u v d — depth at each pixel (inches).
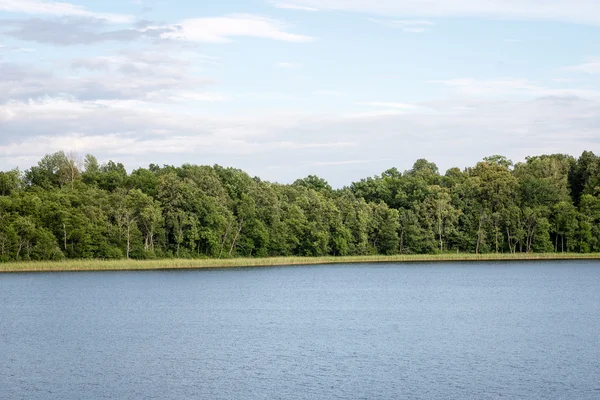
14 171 6865.2
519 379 1968.5
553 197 7637.8
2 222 5585.6
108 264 5600.4
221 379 1978.3
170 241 6510.8
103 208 6230.3
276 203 7091.5
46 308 3535.9
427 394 1814.7
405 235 7455.7
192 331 2792.8
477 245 7485.2
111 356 2293.3
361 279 5383.9
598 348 2412.6
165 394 1828.2
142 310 3469.5
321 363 2172.7
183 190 6501.0
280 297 4089.6
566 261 7140.8
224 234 6624.0
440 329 2837.1
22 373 2057.1
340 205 7455.7
